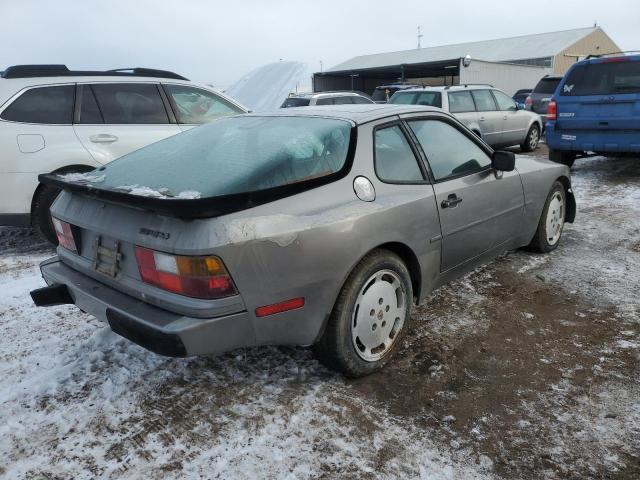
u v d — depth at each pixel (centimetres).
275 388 277
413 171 309
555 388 273
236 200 224
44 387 280
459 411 257
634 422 246
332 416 254
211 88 598
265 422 251
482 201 353
